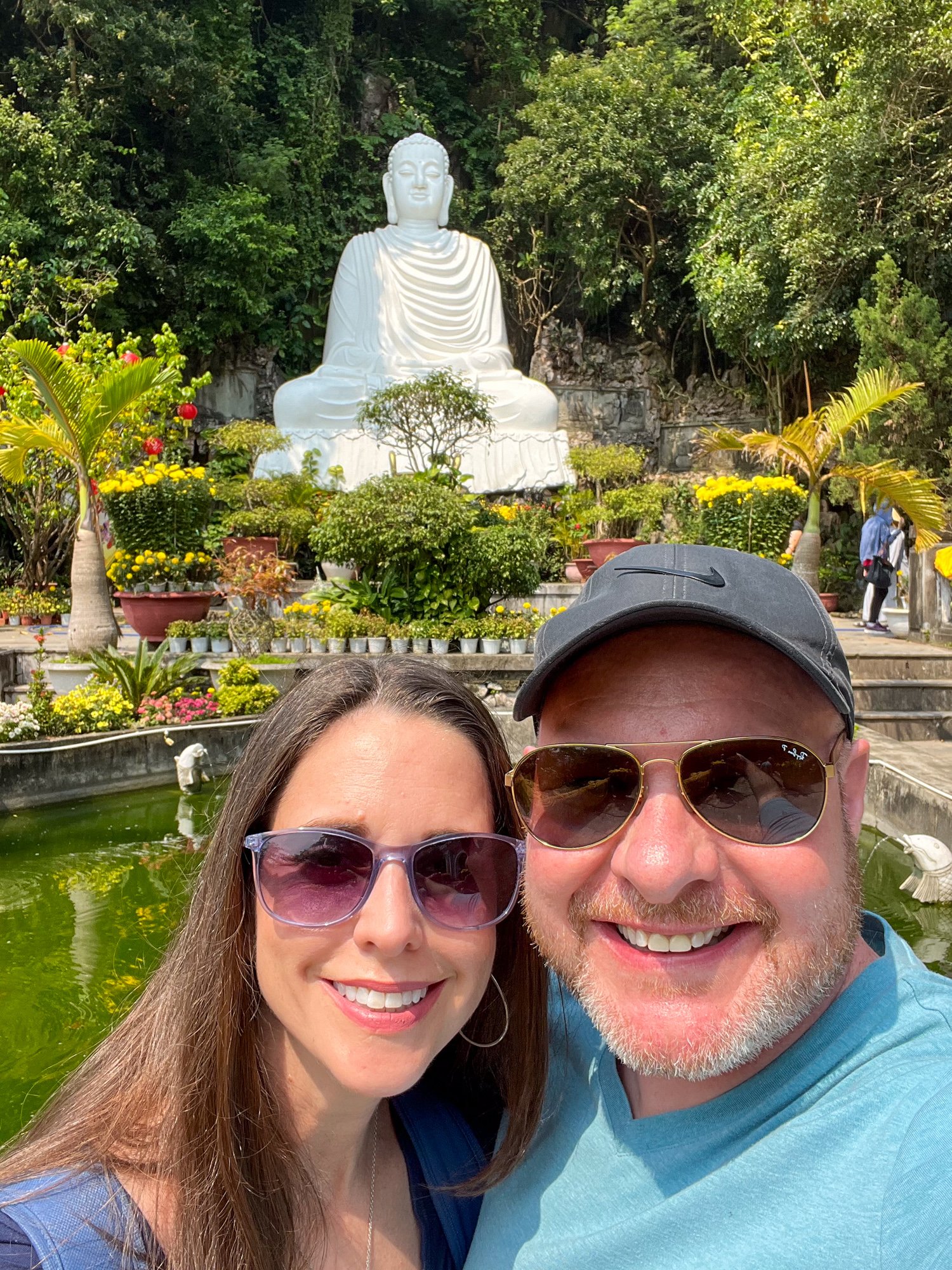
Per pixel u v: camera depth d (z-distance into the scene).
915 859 4.94
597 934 1.22
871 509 14.55
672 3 21.33
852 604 17.61
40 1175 1.18
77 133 17.09
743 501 11.36
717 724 1.18
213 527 14.20
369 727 1.27
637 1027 1.16
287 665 9.05
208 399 20.34
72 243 16.91
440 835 1.25
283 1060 1.34
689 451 21.11
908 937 4.39
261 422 16.83
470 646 9.73
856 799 1.29
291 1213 1.27
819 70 17.69
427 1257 1.42
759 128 18.78
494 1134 1.57
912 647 9.95
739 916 1.12
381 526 10.07
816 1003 1.13
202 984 1.29
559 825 1.24
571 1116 1.38
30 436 9.51
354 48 22.92
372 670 1.35
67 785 7.10
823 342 16.72
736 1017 1.12
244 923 1.32
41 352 9.09
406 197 19.45
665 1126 1.20
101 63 17.59
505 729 7.87
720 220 17.31
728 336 18.67
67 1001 3.76
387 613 10.27
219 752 8.01
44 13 17.38
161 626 10.48
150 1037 1.36
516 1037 1.43
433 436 14.19
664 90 19.73
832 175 15.15
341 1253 1.35
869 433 14.37
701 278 18.28
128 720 8.09
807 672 1.19
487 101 24.39
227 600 11.72
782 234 15.96
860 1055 1.11
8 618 13.68
